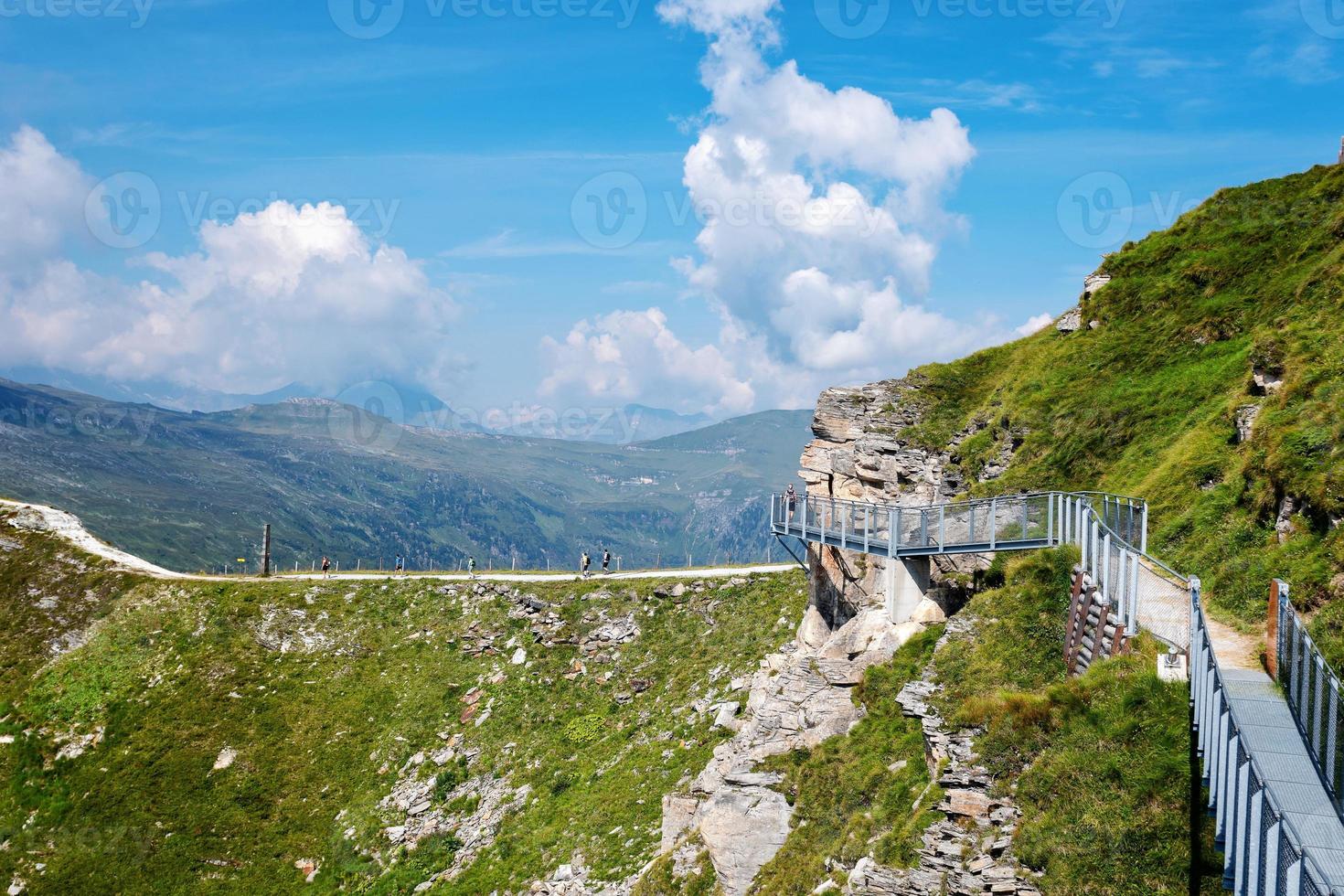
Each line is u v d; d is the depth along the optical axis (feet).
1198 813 79.56
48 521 366.02
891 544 148.25
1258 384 132.67
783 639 245.04
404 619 311.68
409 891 222.48
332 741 273.33
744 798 147.33
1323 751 68.13
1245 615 99.60
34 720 287.48
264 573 369.30
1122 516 123.13
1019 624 117.80
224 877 238.27
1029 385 187.42
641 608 286.46
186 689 292.61
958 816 93.56
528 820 227.61
